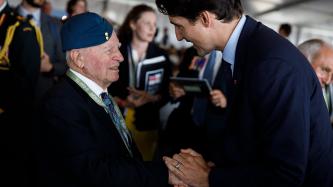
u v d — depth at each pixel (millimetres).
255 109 958
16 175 1786
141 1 11016
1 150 1891
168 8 1003
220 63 2203
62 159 1060
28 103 2023
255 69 930
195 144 2227
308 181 1057
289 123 881
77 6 2920
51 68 2549
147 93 2277
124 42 2285
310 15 11031
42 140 1088
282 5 10188
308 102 932
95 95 1169
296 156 889
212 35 1026
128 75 2268
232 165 1079
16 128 1961
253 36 999
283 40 977
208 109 2189
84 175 1045
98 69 1158
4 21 1988
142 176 1106
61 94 1104
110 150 1166
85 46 1125
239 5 1025
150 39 2273
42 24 2779
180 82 2117
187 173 1114
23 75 2000
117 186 1069
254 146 1010
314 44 1572
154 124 2389
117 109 1311
